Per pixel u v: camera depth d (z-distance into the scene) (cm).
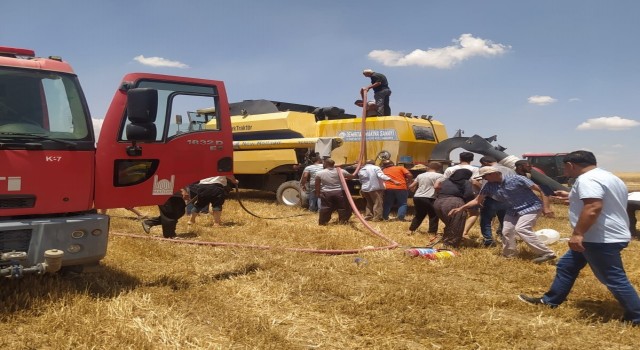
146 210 1284
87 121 511
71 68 524
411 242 879
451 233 805
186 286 561
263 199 1698
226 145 618
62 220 477
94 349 381
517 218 732
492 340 422
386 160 1244
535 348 411
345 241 855
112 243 765
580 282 598
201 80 597
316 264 682
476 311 505
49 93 497
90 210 526
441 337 432
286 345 402
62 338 395
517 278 624
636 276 648
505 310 508
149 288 542
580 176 455
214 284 572
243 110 1645
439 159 1352
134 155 534
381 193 1172
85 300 473
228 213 1239
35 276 512
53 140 481
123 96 536
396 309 499
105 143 523
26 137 467
